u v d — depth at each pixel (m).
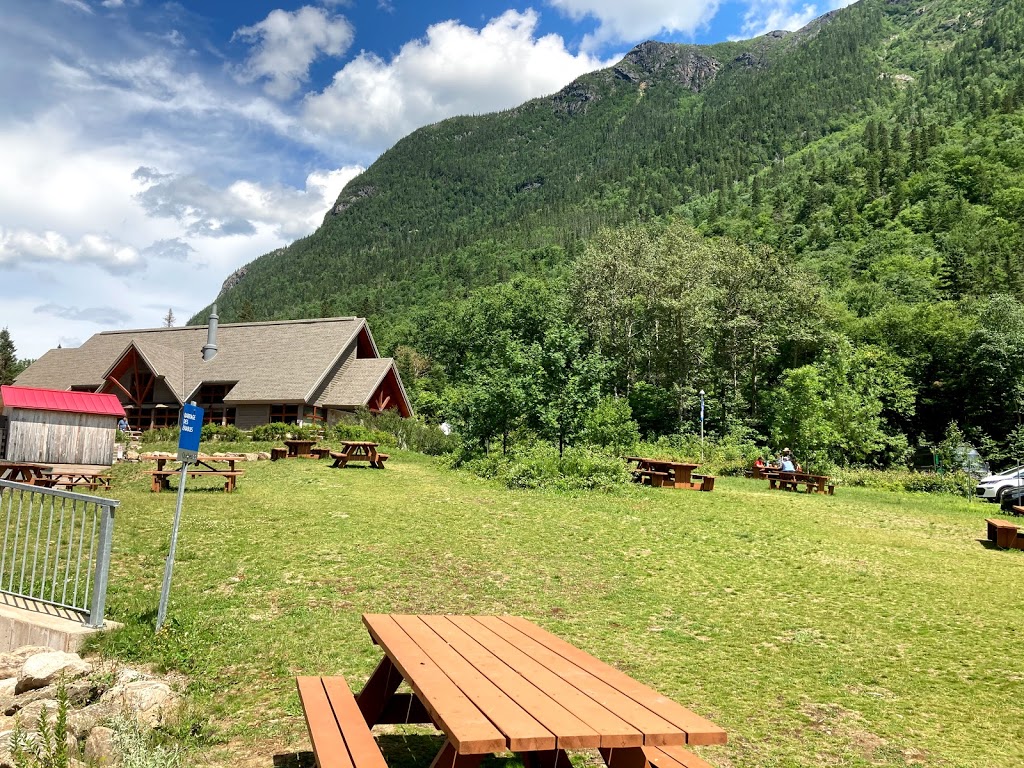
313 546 11.73
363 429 34.75
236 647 7.25
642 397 62.56
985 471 28.83
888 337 63.66
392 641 4.80
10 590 8.40
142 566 10.34
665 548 12.78
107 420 26.11
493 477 22.00
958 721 6.09
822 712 6.18
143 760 4.50
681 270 62.72
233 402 40.97
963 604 9.98
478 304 94.50
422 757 5.17
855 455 40.22
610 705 3.64
